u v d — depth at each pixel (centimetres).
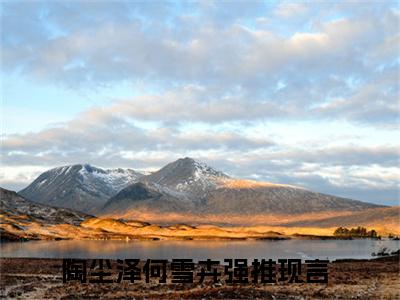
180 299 4425
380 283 5631
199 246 16050
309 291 4966
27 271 7138
